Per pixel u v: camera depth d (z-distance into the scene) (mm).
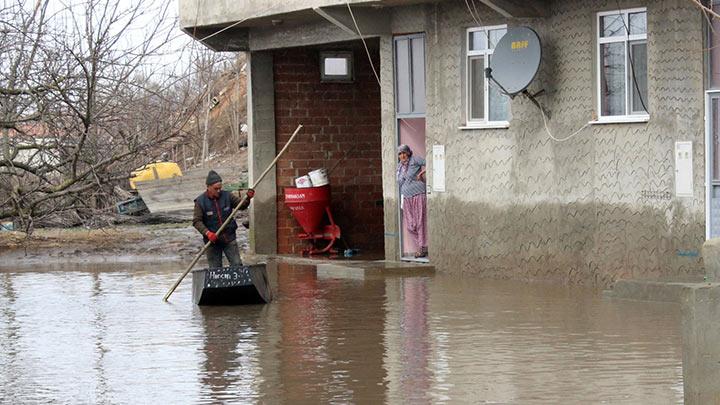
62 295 22000
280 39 28031
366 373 13859
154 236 32219
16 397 12984
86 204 16016
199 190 38188
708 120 19438
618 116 20875
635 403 11992
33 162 17062
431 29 24219
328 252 28953
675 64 19797
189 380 13664
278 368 14250
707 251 15625
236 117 51125
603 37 21109
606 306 18609
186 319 18500
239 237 32719
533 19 22156
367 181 29719
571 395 12414
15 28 15289
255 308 19703
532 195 22375
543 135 22109
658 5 20000
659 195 20125
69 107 15227
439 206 24375
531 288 21453
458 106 23844
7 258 29125
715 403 10836
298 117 29391
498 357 14609
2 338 16953
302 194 28531
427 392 12758
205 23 27703
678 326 16453
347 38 26375
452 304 19562
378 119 29750
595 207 21203
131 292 22297
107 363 14852
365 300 20438
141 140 16094
